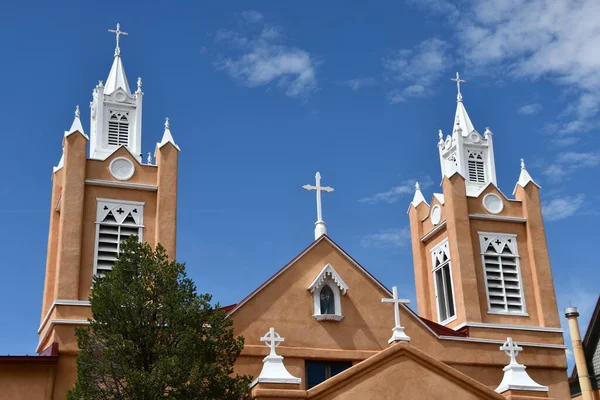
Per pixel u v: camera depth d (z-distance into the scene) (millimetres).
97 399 27391
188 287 29375
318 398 28500
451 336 38250
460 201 42344
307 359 34906
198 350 27938
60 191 40312
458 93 47688
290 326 35125
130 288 28438
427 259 45250
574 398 43844
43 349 36562
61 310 34469
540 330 40406
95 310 28266
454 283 41188
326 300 36156
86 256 36250
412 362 29938
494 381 38344
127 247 29578
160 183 38156
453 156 45438
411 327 37375
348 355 35281
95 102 41250
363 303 36531
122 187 37906
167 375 26844
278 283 35688
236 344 29281
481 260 41719
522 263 42250
